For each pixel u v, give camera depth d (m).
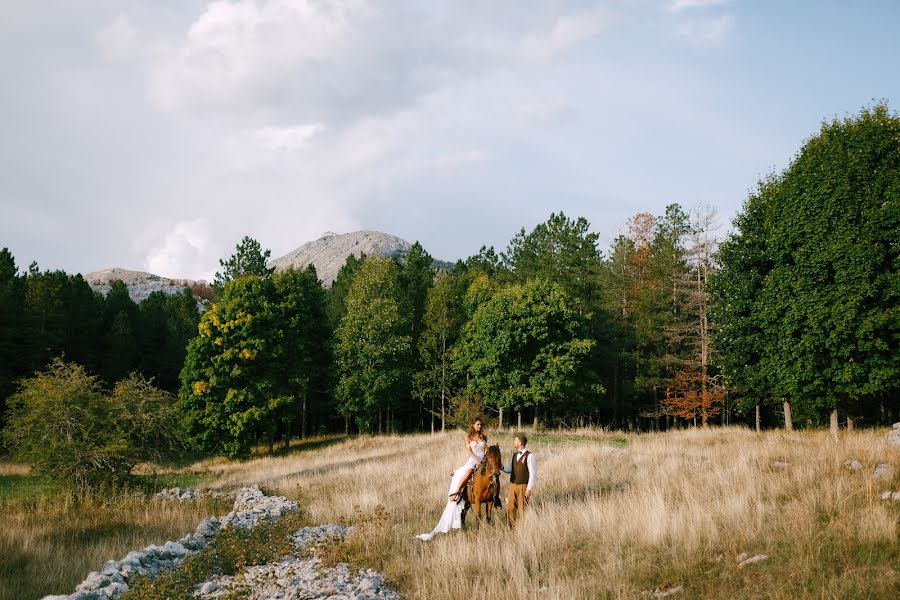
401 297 49.62
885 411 30.59
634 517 9.28
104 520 14.79
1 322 44.28
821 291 22.39
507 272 56.69
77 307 55.00
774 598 6.04
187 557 9.89
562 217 50.44
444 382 44.16
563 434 29.34
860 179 22.45
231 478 25.27
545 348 36.28
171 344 58.84
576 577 7.43
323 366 46.53
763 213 28.81
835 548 7.00
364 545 9.98
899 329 21.38
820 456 12.85
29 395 19.59
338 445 35.66
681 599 6.43
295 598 7.61
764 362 25.88
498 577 7.68
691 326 39.16
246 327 36.59
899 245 21.38
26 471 28.73
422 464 20.56
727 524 8.47
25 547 11.00
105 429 19.92
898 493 8.94
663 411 40.66
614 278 45.81
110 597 7.96
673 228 50.50
